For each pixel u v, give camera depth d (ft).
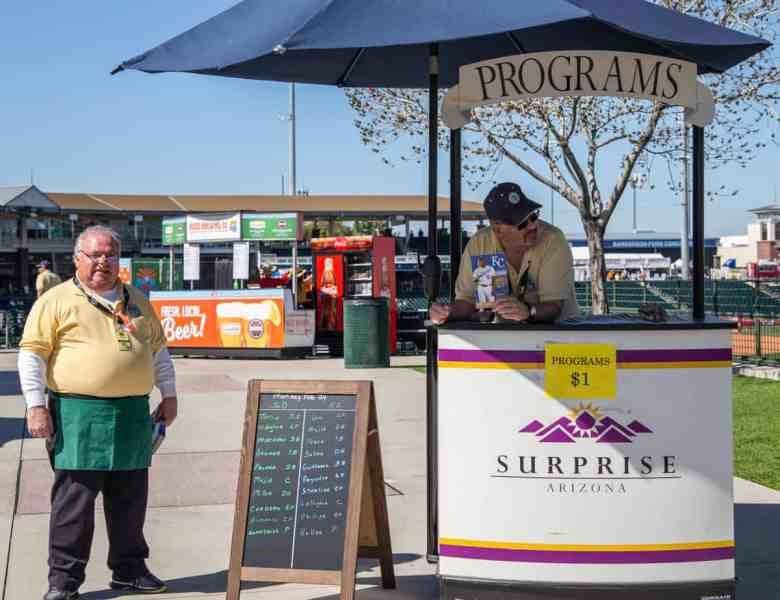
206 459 28.89
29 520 22.06
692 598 15.08
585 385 14.99
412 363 58.70
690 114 16.94
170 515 22.88
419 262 22.70
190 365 58.54
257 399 16.43
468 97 17.12
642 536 15.02
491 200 15.90
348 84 23.15
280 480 16.05
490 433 15.15
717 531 15.14
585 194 55.83
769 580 17.90
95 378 16.57
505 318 15.35
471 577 15.28
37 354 16.66
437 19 14.35
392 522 22.27
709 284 60.13
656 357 15.02
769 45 17.10
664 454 15.03
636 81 16.57
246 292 62.85
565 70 16.60
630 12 16.29
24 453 29.50
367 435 16.10
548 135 57.06
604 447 14.98
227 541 20.80
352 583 15.37
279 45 14.46
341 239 67.15
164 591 17.53
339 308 65.26
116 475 17.34
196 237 69.67
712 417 15.14
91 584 17.92
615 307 72.38
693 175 17.15
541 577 15.08
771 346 54.75
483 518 15.20
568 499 15.03
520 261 16.49
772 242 274.57
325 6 14.98
